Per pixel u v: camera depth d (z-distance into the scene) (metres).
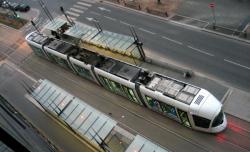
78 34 47.34
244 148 31.09
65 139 37.47
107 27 52.19
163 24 48.53
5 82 49.59
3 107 32.09
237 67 38.06
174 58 42.34
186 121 33.19
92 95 42.41
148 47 45.56
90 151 35.09
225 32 42.94
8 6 66.69
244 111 33.81
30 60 52.31
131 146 29.06
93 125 33.41
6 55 55.09
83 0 61.31
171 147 33.72
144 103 36.91
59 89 39.41
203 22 45.94
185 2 50.94
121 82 37.00
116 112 39.09
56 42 47.16
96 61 40.59
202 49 42.06
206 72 38.97
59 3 63.38
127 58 43.00
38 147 28.41
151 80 35.22
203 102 31.14
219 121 31.89
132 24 50.81
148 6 53.25
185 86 33.12
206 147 32.38
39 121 40.88
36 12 63.62
